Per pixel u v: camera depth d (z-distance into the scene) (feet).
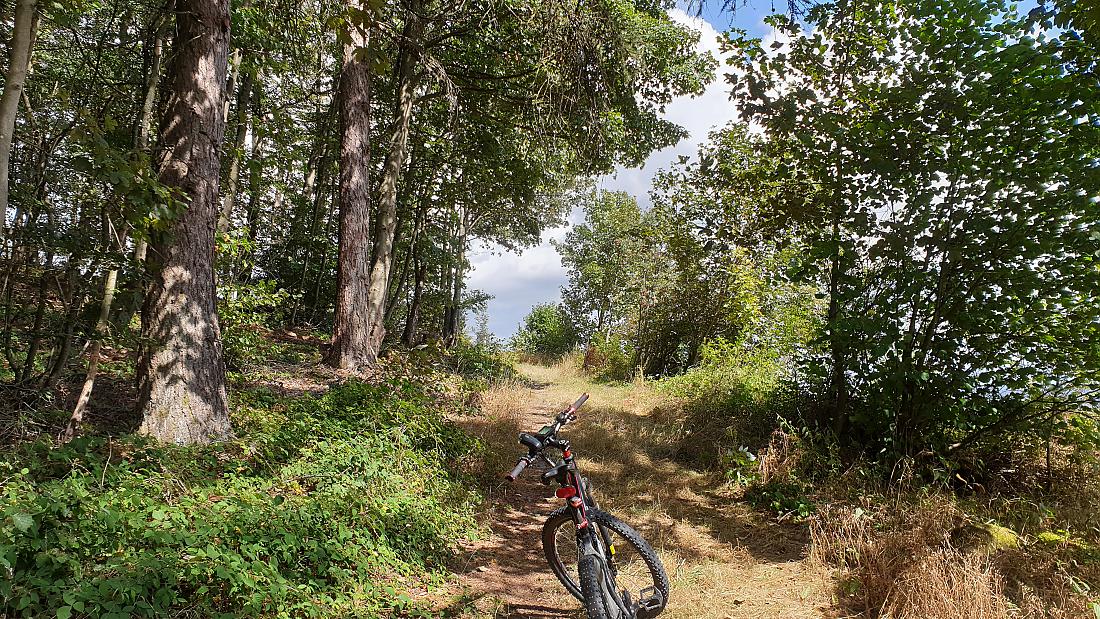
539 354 111.34
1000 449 20.76
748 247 28.09
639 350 56.39
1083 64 16.94
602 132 41.68
